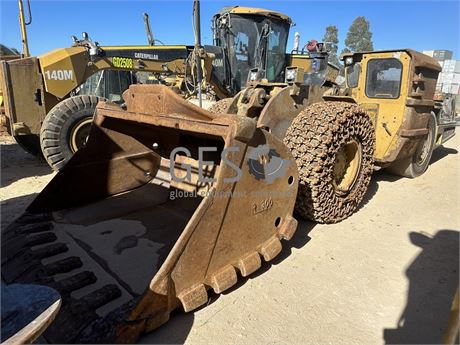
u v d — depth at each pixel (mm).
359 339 2092
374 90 4418
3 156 6508
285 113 3611
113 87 8633
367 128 3566
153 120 2588
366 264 2877
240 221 2334
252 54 7137
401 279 2684
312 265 2842
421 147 5125
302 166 3164
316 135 3129
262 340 2059
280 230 2719
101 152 3354
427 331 2160
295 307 2342
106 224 3008
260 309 2311
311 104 3752
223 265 2307
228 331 2113
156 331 2094
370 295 2492
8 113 5148
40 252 2506
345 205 3578
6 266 2432
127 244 2715
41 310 1344
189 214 3213
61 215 3119
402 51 4086
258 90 3684
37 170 5539
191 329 2119
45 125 4840
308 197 3219
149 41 6359
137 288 2219
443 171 5727
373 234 3406
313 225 3566
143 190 3650
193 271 2125
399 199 4395
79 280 2223
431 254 3059
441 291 2545
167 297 2002
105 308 2021
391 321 2242
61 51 5285
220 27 7082
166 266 1969
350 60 4582
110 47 5691
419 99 4270
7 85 4961
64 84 5316
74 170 3221
